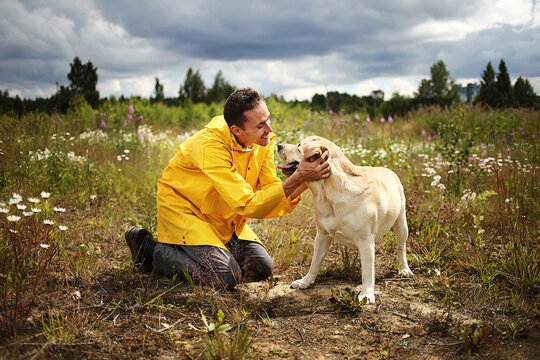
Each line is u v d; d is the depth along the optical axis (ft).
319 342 8.42
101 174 21.15
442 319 9.16
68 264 11.28
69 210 17.35
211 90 115.24
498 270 11.46
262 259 11.79
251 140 10.55
